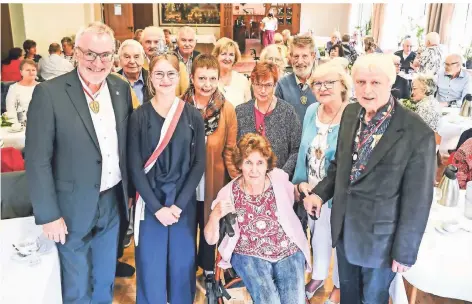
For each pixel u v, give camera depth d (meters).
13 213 2.28
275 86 2.67
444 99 5.30
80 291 2.12
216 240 2.17
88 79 1.90
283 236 2.15
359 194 1.79
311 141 2.33
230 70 3.24
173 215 2.15
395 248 1.75
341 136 1.89
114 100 2.04
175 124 2.10
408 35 9.22
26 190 2.29
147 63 3.52
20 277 1.70
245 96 3.28
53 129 1.88
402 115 1.69
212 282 2.29
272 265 2.16
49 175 1.89
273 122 2.54
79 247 2.06
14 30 8.65
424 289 1.93
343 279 2.04
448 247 1.98
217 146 2.43
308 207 2.11
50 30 8.91
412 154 1.66
